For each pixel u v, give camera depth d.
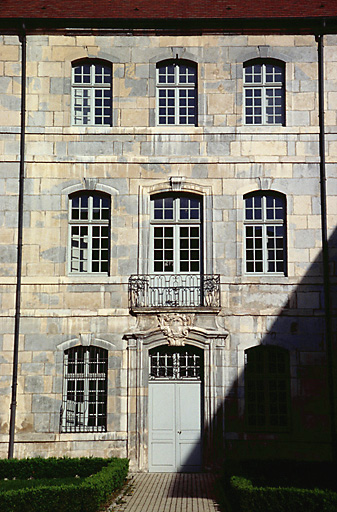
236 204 18.97
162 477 17.27
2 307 18.53
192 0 20.47
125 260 18.80
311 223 18.84
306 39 19.62
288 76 19.48
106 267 19.02
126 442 18.05
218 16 19.58
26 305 18.55
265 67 19.78
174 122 19.61
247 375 18.52
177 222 19.16
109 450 18.00
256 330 18.42
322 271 18.61
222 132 19.23
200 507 13.80
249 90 19.73
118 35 19.69
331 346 18.22
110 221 19.00
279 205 19.19
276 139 19.17
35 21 19.53
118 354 18.38
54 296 18.59
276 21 19.48
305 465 16.25
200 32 19.64
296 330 18.39
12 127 19.23
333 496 12.38
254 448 17.91
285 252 18.92
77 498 12.98
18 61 19.58
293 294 18.55
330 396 17.98
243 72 19.67
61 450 17.94
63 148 19.20
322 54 19.47
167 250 19.09
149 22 19.53
